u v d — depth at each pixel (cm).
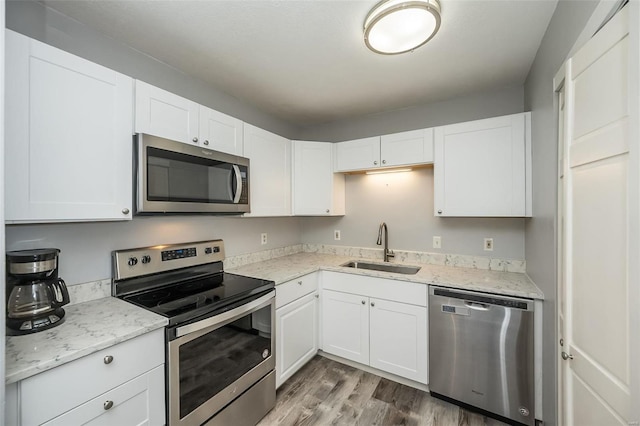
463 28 150
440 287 193
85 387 101
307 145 265
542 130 159
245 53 176
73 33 146
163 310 138
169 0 132
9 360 91
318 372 228
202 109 174
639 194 67
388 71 199
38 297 118
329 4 133
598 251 87
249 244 258
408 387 208
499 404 172
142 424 118
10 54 102
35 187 108
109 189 130
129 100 138
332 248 310
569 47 117
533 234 183
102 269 157
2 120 80
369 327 222
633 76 68
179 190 156
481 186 202
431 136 223
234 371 159
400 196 273
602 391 85
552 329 140
